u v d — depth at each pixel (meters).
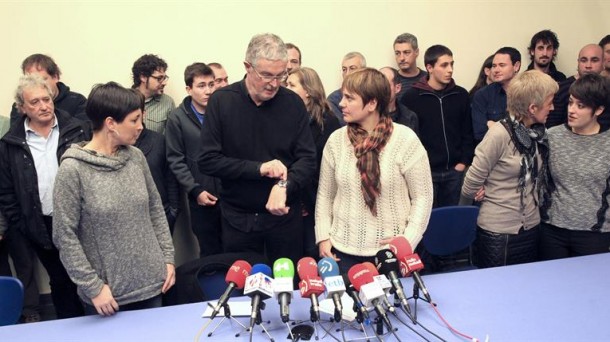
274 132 1.88
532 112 1.90
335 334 1.31
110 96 1.46
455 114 3.10
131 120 1.49
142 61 2.83
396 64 3.44
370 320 1.34
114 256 1.53
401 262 1.36
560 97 3.10
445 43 3.51
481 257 2.18
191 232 3.25
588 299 1.41
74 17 2.92
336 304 1.23
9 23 2.85
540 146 1.99
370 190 1.59
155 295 1.64
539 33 3.47
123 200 1.53
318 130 2.50
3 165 2.29
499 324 1.30
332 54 3.34
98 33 2.96
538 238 2.13
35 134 2.27
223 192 2.00
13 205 2.35
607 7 3.67
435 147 3.10
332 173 1.76
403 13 3.39
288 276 1.31
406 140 1.61
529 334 1.25
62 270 2.52
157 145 2.77
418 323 1.32
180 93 3.14
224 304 1.31
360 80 1.56
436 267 2.66
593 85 1.83
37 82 2.18
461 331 1.27
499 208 2.04
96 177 1.49
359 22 3.34
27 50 2.90
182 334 1.33
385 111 1.63
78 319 1.45
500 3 3.53
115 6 2.96
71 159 1.47
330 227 1.77
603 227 1.96
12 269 3.01
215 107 1.85
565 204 2.01
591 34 3.67
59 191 1.45
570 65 3.68
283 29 3.23
